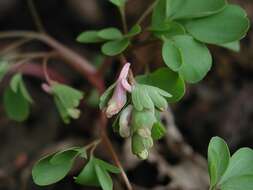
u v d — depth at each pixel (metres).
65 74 0.35
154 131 0.21
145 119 0.20
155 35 0.24
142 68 0.28
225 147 0.22
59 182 0.31
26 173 0.31
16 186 0.31
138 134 0.20
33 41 0.36
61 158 0.22
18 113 0.27
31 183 0.31
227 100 0.32
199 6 0.23
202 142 0.32
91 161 0.22
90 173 0.22
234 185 0.22
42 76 0.31
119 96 0.21
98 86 0.29
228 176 0.22
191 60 0.23
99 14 0.37
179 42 0.23
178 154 0.31
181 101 0.33
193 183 0.30
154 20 0.24
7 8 0.37
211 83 0.33
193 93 0.33
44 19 0.37
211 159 0.22
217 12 0.23
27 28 0.37
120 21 0.36
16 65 0.27
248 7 0.33
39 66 0.31
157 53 0.32
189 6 0.24
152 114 0.20
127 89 0.21
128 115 0.21
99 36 0.24
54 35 0.37
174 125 0.32
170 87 0.23
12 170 0.32
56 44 0.30
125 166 0.30
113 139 0.31
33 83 0.35
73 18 0.37
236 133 0.31
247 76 0.33
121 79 0.21
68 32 0.37
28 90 0.35
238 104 0.32
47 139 0.33
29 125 0.34
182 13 0.24
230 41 0.23
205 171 0.31
